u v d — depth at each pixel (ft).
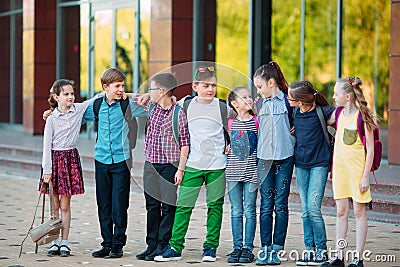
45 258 27.43
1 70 82.53
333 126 25.94
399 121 46.39
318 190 25.67
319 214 25.77
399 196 37.50
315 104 25.81
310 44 53.52
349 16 51.19
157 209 27.25
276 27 55.62
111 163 27.48
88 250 28.91
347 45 51.29
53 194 27.81
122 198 27.53
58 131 27.71
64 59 71.56
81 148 59.41
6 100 82.07
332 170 25.35
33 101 72.02
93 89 68.54
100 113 27.68
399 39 46.52
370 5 49.88
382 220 34.35
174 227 26.84
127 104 27.48
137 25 63.52
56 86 27.76
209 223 26.89
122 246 27.68
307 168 25.76
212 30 58.75
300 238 30.81
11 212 38.34
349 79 24.71
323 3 52.60
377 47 49.52
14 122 81.00
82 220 35.78
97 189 27.84
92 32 68.33
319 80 53.01
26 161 56.95
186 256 27.58
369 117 24.20
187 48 59.00
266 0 56.18
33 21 71.46
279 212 26.35
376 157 24.43
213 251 26.81
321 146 25.70
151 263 26.37
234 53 57.77
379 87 49.39
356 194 24.53
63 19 71.46
